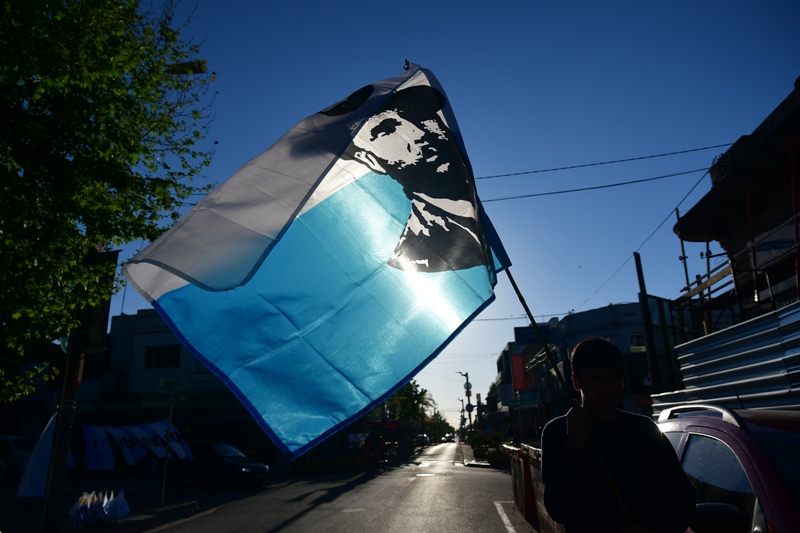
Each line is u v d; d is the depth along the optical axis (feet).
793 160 36.32
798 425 10.10
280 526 35.73
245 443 100.83
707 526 8.52
